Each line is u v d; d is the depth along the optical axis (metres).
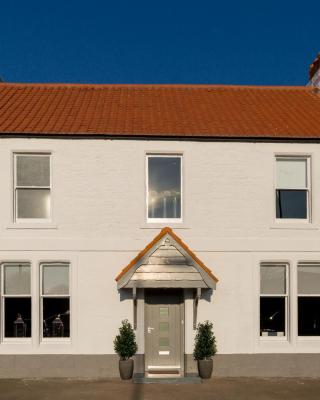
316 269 13.46
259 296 13.17
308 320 13.36
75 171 13.10
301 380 12.62
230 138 13.30
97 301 12.89
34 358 12.73
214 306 13.05
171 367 13.04
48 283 13.10
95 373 12.76
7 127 13.11
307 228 13.27
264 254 13.20
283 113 15.02
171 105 15.52
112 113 14.56
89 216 13.03
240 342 13.04
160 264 12.31
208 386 11.99
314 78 17.66
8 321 12.97
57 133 12.98
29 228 12.91
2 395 11.23
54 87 16.75
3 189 12.95
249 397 11.14
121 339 12.52
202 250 13.10
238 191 13.30
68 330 13.04
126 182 13.14
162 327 13.10
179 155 13.39
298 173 13.61
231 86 17.34
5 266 13.05
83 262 12.95
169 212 13.38
